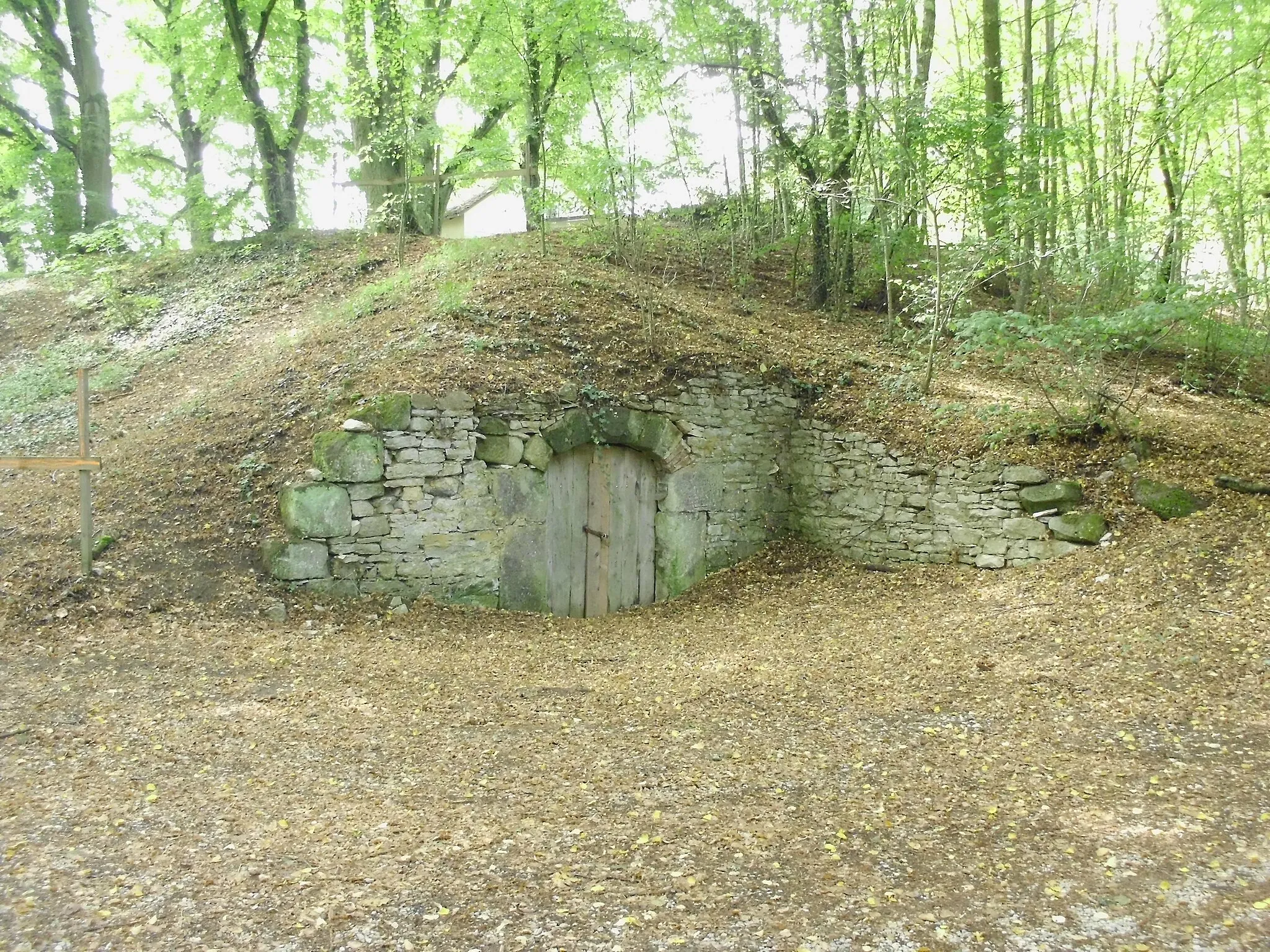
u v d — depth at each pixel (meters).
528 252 12.27
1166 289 8.26
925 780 4.42
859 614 8.10
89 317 13.52
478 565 8.24
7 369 11.98
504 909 3.21
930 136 10.12
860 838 3.83
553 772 4.54
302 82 16.20
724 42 11.98
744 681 6.20
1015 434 9.00
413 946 2.97
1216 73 11.88
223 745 4.68
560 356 9.23
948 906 3.28
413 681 5.99
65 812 3.79
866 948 3.03
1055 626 6.69
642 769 4.61
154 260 15.17
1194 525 7.54
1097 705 5.22
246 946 2.93
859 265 14.21
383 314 10.55
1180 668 5.56
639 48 10.58
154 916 3.07
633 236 11.09
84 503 6.85
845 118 11.86
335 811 3.97
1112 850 3.63
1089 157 12.37
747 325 11.66
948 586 8.51
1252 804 3.90
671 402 9.43
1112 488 8.29
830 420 10.08
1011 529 8.66
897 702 5.61
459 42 12.91
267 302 12.90
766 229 15.46
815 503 10.16
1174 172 12.68
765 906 3.28
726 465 9.88
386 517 7.79
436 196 15.26
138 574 7.03
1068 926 3.13
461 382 8.34
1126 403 9.02
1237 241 11.73
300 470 7.75
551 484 8.88
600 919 3.17
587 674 6.52
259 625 6.87
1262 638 5.71
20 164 16.48
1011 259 10.46
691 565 9.64
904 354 11.70
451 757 4.70
